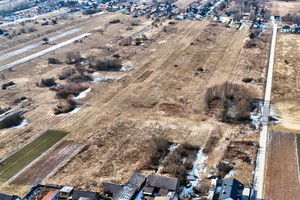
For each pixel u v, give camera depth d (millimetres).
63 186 56469
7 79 107312
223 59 116000
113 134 72688
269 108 81312
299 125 73125
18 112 85125
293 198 51719
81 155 65750
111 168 61250
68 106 85875
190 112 80625
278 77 99250
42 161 64562
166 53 124688
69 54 119562
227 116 77250
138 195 53188
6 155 67188
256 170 58656
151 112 81625
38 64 120000
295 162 60594
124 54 126438
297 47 125625
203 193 53219
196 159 62625
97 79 104188
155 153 64625
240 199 48688
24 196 54500
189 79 100375
